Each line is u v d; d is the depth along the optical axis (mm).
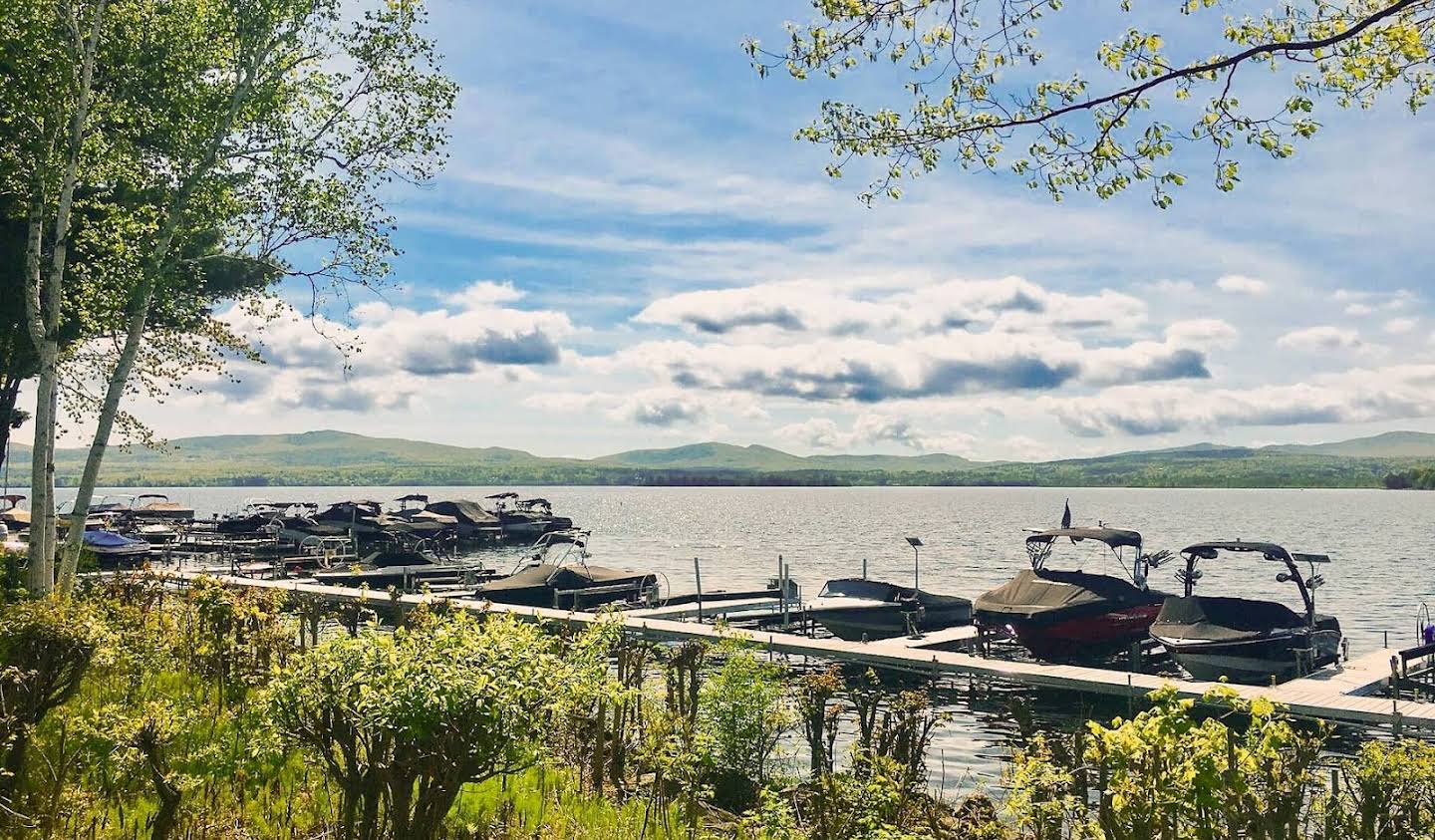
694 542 86625
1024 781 8508
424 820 6965
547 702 7562
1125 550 75438
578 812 9516
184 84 20578
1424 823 8602
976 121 9188
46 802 7508
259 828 7941
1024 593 25906
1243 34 8914
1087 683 19766
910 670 22016
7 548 29484
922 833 10023
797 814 11062
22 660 7777
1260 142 8641
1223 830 7238
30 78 18469
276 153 21031
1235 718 17875
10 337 23688
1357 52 8570
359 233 21391
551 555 66875
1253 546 24781
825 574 56344
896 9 8805
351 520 65125
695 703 13008
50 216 21844
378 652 7230
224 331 24938
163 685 12117
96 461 19188
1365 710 17016
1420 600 43625
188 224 21781
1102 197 9242
